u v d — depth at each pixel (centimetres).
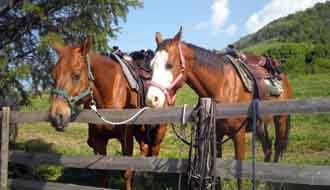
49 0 640
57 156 472
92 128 529
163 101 422
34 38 673
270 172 345
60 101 414
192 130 371
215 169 362
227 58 510
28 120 487
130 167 416
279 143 624
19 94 682
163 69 429
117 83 511
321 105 323
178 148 935
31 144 930
